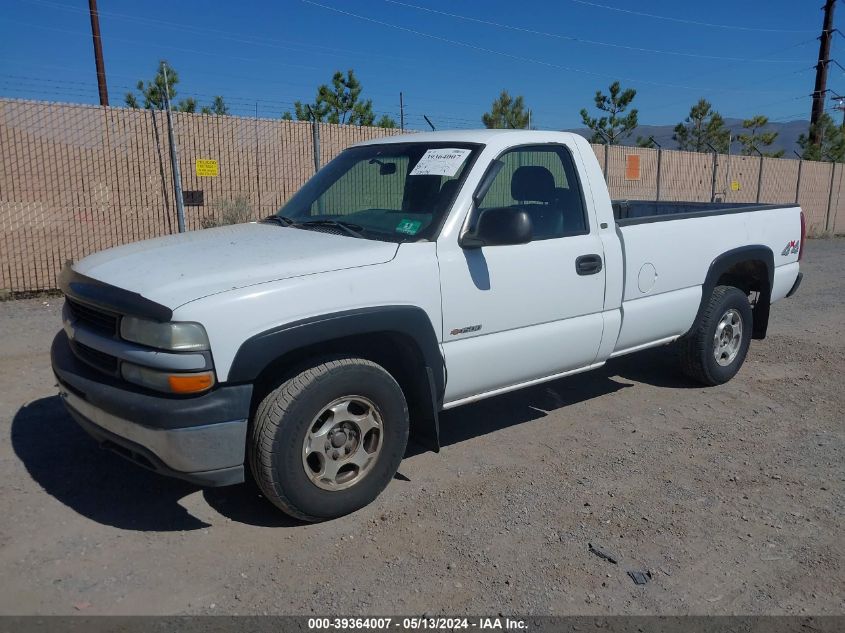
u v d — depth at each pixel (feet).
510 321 14.30
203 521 12.41
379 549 11.66
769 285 21.03
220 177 38.40
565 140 15.92
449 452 15.60
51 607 10.00
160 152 36.09
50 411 17.20
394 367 13.84
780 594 10.77
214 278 11.36
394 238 13.34
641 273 16.96
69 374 12.09
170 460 10.91
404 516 12.73
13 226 32.42
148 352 10.77
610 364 22.59
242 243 13.43
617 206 24.59
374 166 15.69
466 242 13.47
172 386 10.65
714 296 19.56
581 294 15.53
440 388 13.46
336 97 66.44
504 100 69.21
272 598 10.34
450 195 13.70
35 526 12.06
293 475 11.57
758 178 71.31
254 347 10.92
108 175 34.76
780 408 18.88
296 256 12.28
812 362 23.24
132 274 11.90
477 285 13.64
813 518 13.07
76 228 34.17
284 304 11.26
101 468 14.29
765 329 21.68
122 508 12.77
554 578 11.01
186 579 10.74
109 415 11.36
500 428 17.08
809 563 11.61
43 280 33.50
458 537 12.09
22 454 14.80
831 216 80.38
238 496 13.34
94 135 34.14
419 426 13.85
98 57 65.21
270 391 11.63
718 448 16.16
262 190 39.96
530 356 14.80
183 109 56.54
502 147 14.55
